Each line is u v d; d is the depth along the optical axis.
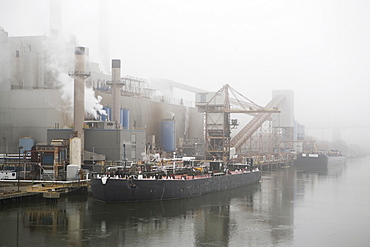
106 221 75.88
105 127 124.31
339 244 67.69
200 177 108.38
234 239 68.81
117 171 98.50
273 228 76.50
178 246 64.12
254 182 142.12
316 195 115.19
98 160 116.50
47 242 63.81
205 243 66.06
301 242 68.38
